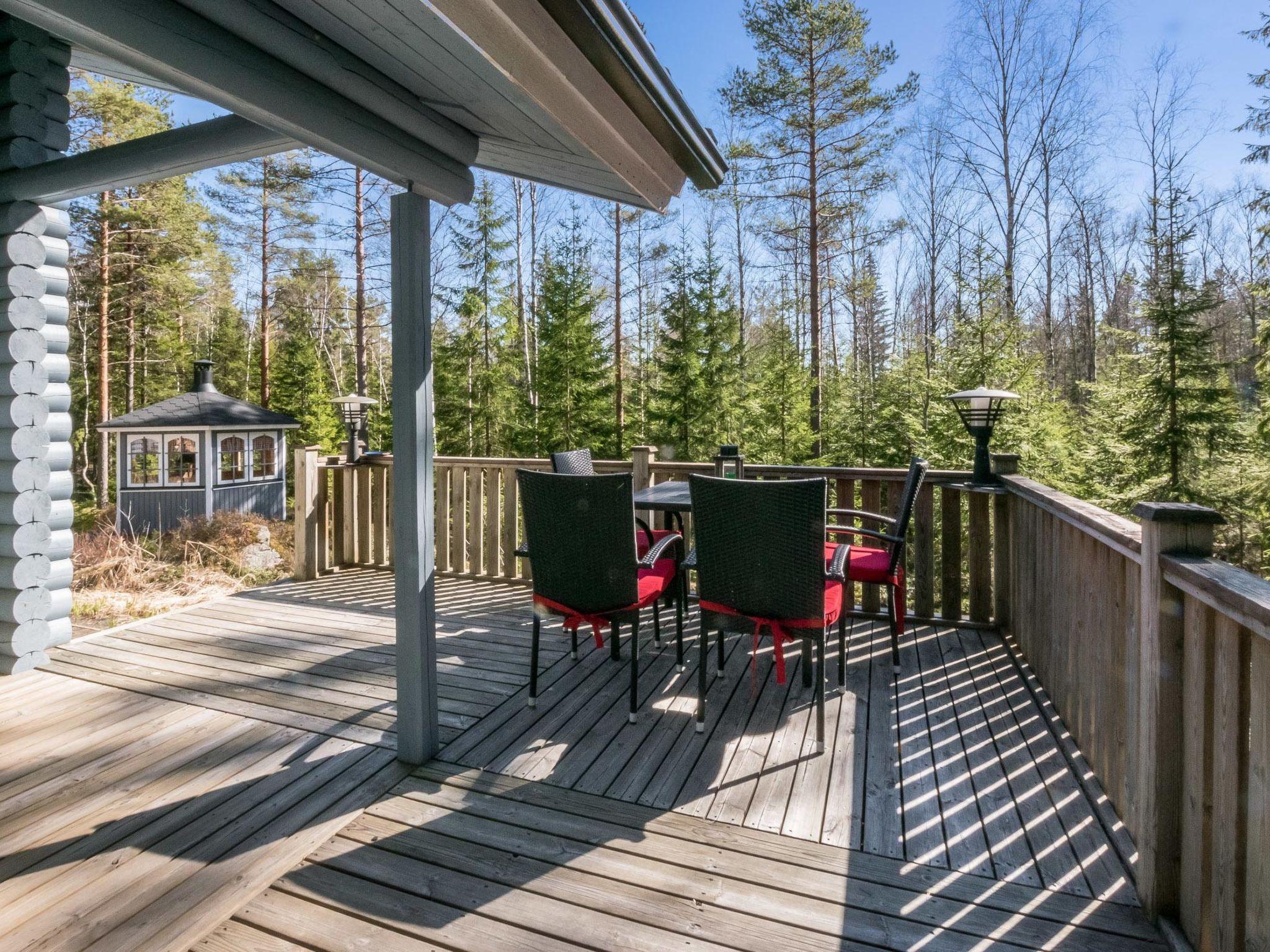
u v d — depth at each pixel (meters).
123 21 1.56
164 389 19.94
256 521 9.84
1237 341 18.28
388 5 1.72
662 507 3.47
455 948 1.65
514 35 1.70
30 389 3.48
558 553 2.89
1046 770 2.47
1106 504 8.81
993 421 4.01
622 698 3.09
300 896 1.83
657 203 3.25
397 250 2.47
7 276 3.40
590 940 1.67
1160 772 1.71
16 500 3.40
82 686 3.22
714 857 1.99
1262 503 8.35
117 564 6.75
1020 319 10.16
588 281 15.85
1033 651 3.40
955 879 1.89
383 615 4.39
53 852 1.99
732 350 14.48
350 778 2.41
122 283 15.65
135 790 2.33
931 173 19.69
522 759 2.55
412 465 2.47
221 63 1.74
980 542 4.12
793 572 2.62
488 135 2.79
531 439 15.52
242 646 3.78
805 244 16.86
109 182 3.08
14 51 3.33
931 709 2.97
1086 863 1.96
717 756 2.57
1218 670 1.54
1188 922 1.64
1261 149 10.47
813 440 13.70
